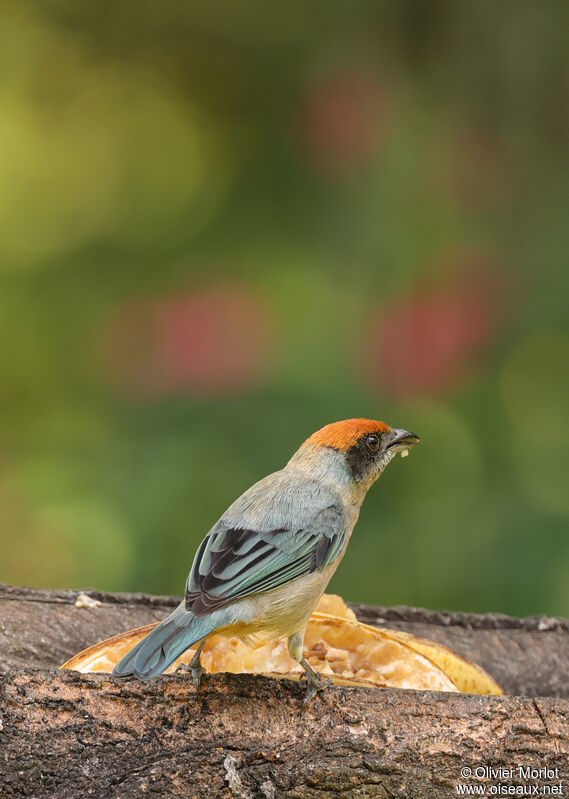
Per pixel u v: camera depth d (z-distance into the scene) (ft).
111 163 50.55
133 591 39.01
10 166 50.47
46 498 41.37
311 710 21.18
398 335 41.96
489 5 49.26
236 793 20.38
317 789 20.66
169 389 41.73
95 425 42.65
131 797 20.08
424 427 41.09
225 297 42.86
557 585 38.88
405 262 43.34
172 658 20.17
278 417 40.70
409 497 40.42
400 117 46.29
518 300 43.65
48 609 29.94
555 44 49.14
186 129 50.34
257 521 23.24
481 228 44.86
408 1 49.67
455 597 39.06
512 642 31.76
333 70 48.26
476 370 42.16
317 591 23.29
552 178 47.21
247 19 50.44
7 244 48.01
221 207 47.16
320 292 43.21
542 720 21.44
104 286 46.96
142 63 52.31
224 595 21.54
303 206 46.11
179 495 39.73
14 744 19.99
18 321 45.75
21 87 52.13
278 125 49.14
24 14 53.11
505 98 48.62
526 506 40.24
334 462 25.64
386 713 21.29
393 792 20.80
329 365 41.57
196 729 20.68
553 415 41.81
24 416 44.57
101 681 20.68
